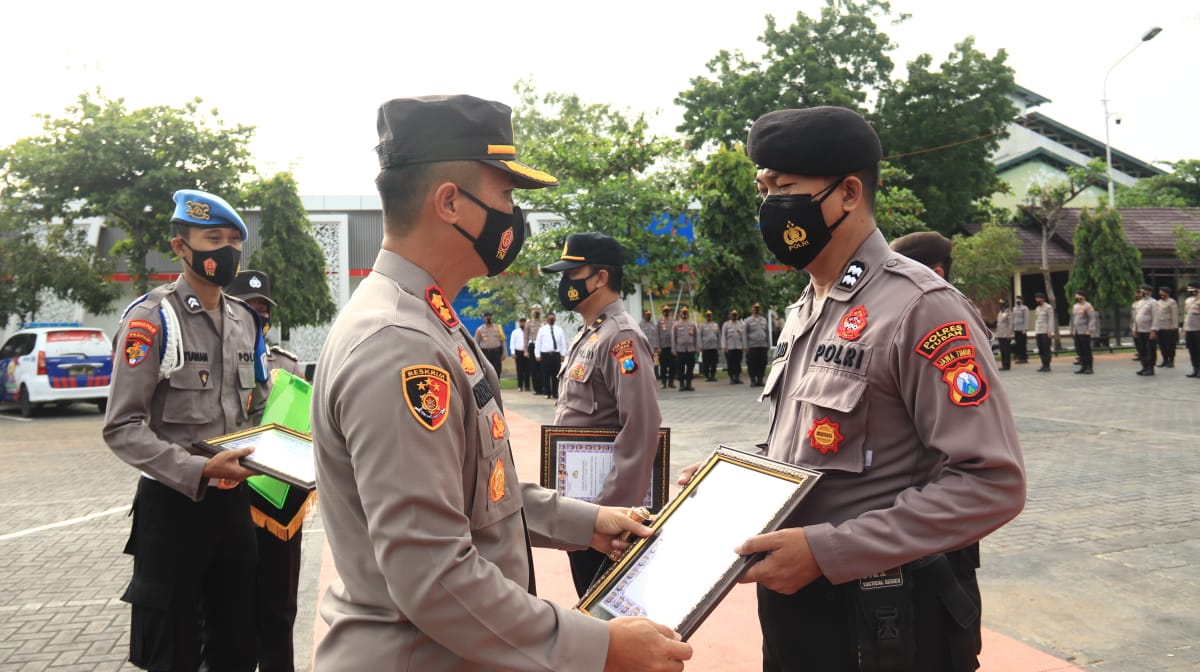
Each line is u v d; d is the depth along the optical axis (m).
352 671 1.37
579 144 18.67
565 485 3.19
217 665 3.04
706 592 1.52
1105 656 3.42
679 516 1.79
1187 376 15.59
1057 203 22.62
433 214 1.52
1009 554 4.84
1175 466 7.28
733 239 19.20
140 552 2.85
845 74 25.83
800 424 1.87
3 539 5.87
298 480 2.70
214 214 3.05
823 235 1.87
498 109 1.57
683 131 26.25
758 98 25.02
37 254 17.41
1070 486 6.58
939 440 1.63
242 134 17.52
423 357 1.36
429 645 1.37
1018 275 26.16
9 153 16.58
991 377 1.65
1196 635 3.63
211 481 2.89
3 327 17.91
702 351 19.42
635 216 17.36
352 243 23.16
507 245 1.60
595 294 3.36
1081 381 15.30
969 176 26.44
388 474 1.27
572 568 3.16
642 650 1.36
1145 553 4.80
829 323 1.88
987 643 3.53
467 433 1.46
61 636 4.00
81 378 13.90
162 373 2.92
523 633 1.30
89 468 8.73
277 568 3.12
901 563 1.59
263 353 3.42
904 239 2.77
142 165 16.84
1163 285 27.12
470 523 1.46
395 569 1.26
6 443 10.61
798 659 1.81
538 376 17.56
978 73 26.02
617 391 3.17
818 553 1.57
